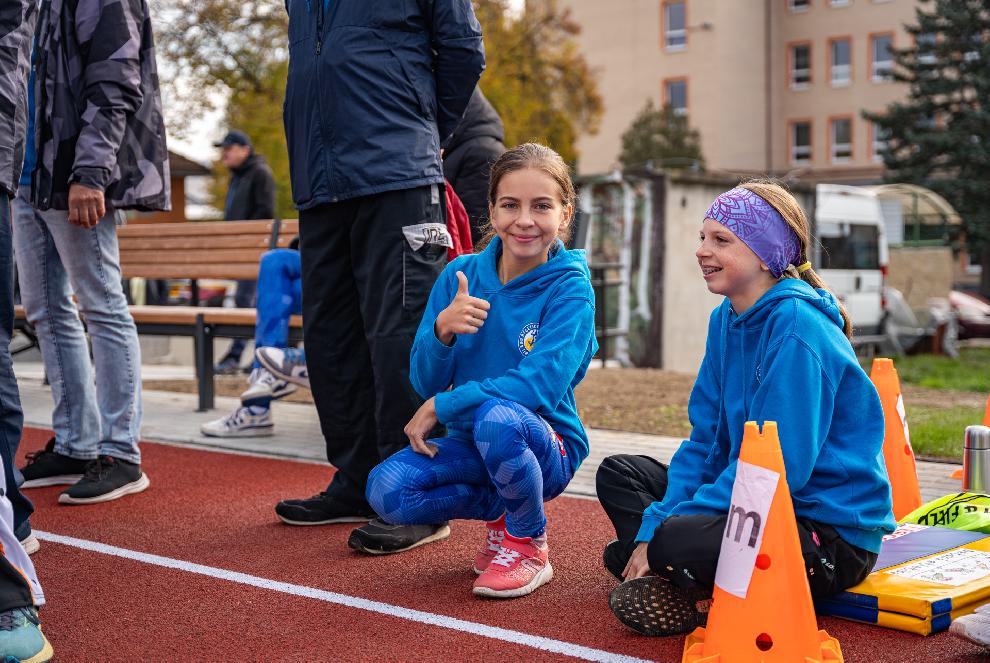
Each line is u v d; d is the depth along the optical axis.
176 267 8.33
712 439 3.22
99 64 4.50
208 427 6.60
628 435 6.61
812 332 2.92
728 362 3.14
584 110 32.41
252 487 5.14
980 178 35.75
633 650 2.91
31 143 4.71
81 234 4.75
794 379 2.88
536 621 3.17
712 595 2.99
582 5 49.88
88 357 5.04
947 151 35.91
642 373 10.75
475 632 3.07
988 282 36.53
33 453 5.20
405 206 4.11
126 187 4.73
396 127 4.11
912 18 46.91
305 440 6.51
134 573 3.71
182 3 22.42
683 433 6.67
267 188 10.94
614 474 3.33
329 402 4.38
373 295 4.16
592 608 3.29
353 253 4.23
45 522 4.45
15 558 2.85
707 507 2.90
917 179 36.22
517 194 3.47
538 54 30.41
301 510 4.38
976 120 35.62
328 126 4.14
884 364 4.43
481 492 3.60
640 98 48.62
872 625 3.07
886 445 4.36
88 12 4.52
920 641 2.94
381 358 4.12
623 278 14.95
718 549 2.79
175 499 4.88
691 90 47.41
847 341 3.02
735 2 47.53
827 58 48.69
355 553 3.96
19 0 3.44
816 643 2.64
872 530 2.96
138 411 5.03
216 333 7.58
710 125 47.00
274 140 23.78
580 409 7.77
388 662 2.84
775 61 49.62
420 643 2.98
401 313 4.11
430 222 4.16
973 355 18.48
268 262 6.56
